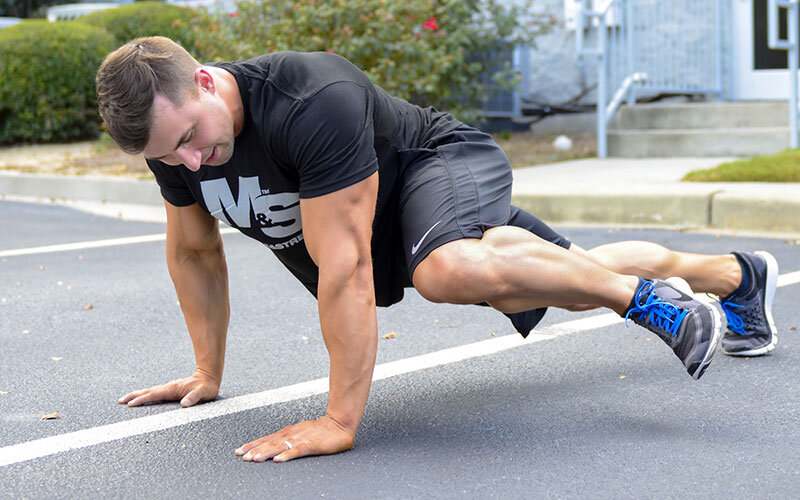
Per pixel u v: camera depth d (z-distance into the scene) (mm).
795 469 2363
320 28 8453
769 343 3346
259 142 2447
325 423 2568
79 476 2443
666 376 3160
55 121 11141
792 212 5707
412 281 2680
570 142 9656
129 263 5520
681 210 6074
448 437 2654
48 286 4934
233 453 2570
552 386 3094
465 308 4234
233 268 5301
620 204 6242
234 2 9008
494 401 2961
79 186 8398
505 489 2281
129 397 3055
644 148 8867
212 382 3059
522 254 2545
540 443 2586
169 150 2246
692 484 2287
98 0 20141
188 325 3049
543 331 3795
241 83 2424
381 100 2660
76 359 3602
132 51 2195
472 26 9703
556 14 10469
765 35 9664
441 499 2232
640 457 2465
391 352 3574
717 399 2914
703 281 3248
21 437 2754
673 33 9852
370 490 2291
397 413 2875
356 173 2404
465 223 2609
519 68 10727
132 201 8078
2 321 4219
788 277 4559
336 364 2525
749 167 6809
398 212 2756
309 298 4562
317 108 2371
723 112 9031
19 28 11211
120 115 2168
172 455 2572
